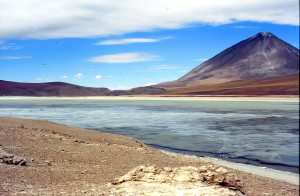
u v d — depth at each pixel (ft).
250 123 192.75
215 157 104.99
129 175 48.83
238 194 47.14
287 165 95.86
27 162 61.46
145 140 133.39
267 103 432.66
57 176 54.54
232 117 227.81
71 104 419.95
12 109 293.43
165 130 162.91
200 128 170.91
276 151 115.24
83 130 118.73
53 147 77.77
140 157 77.41
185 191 43.06
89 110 297.94
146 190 43.50
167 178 47.19
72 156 71.72
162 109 317.01
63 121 196.03
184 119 214.48
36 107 335.67
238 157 106.11
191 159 83.30
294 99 554.46
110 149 83.46
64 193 43.16
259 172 86.43
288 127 176.04
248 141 133.69
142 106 374.43
